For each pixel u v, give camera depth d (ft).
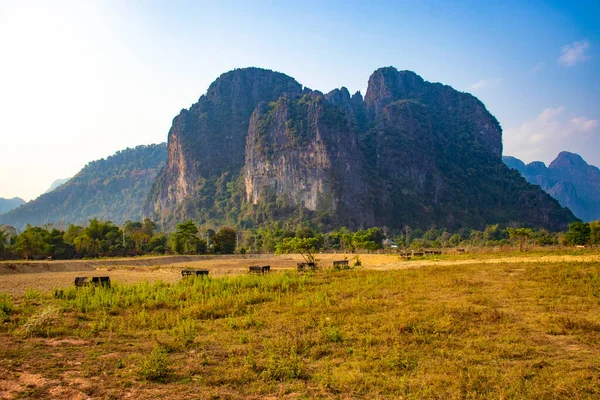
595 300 52.37
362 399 25.49
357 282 80.53
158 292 70.33
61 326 44.73
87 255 263.70
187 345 37.50
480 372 29.04
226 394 26.04
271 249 382.22
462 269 95.45
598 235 202.49
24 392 25.29
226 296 66.08
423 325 42.24
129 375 29.14
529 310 48.98
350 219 634.84
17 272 137.39
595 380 27.22
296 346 36.11
